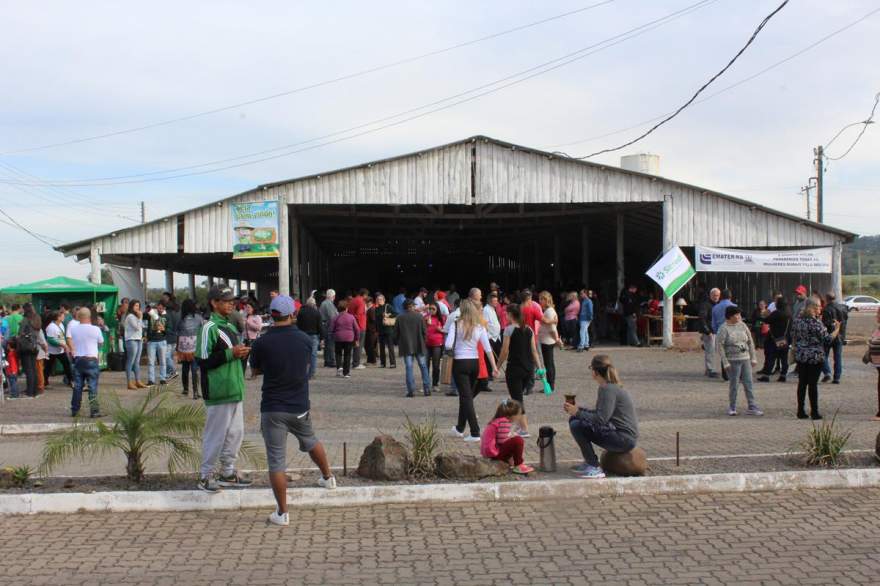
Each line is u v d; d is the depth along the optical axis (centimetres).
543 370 1358
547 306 1409
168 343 1630
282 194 2305
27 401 1419
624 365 1861
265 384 659
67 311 1666
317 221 3025
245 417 1197
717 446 928
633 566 552
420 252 4612
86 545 604
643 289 3269
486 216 2730
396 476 752
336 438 999
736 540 605
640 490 730
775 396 1347
